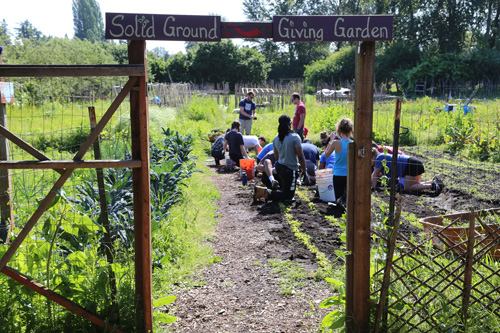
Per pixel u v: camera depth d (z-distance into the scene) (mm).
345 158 7539
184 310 4266
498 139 12312
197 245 5898
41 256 3637
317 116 20391
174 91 27406
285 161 7922
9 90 4789
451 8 59719
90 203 4840
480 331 3273
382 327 3406
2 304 3518
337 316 3619
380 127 15586
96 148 3627
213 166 12367
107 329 3486
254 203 8195
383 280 3307
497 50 52000
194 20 2992
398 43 55344
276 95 36312
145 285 3363
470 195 8148
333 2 73875
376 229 3598
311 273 4973
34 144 11109
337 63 61156
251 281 4867
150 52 75188
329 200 7906
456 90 44844
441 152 13266
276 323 3980
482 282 3512
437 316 3361
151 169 7105
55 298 3438
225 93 39844
